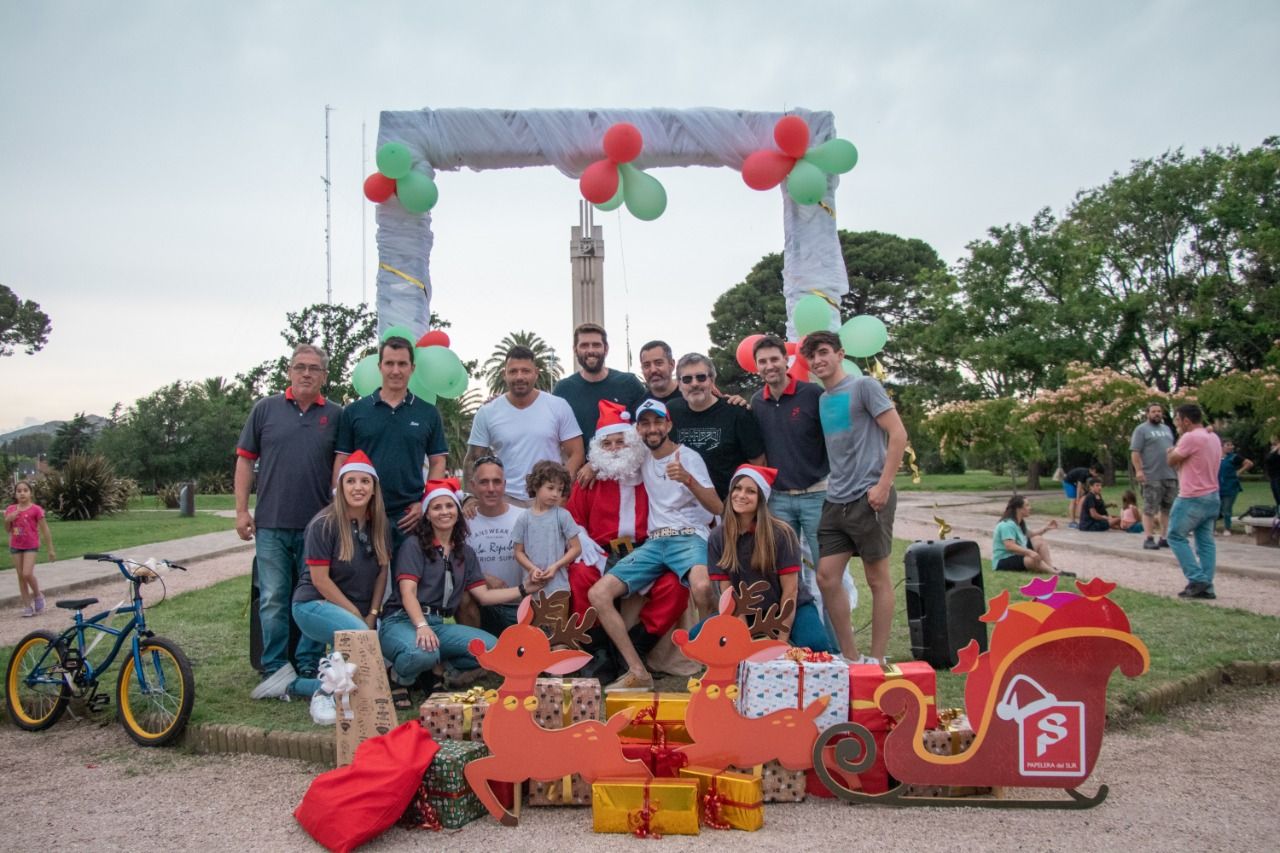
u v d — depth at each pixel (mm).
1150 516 12789
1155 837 3723
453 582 5527
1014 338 34875
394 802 3807
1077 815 3969
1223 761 4656
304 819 3834
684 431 6070
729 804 3887
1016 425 23625
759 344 5980
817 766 4082
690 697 4176
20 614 9828
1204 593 8852
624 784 3854
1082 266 34969
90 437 59969
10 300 51250
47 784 4523
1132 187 38281
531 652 3998
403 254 7293
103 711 5637
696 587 5453
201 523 23344
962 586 6234
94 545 16875
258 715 5223
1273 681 6059
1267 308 35562
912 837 3740
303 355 5879
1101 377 21016
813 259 7617
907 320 50719
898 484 39062
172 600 10031
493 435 6508
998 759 4008
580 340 6773
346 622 5109
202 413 57844
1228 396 19875
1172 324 36156
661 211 7277
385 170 7016
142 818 4062
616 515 5961
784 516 5984
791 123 7098
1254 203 36656
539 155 7457
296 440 5855
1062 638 3982
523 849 3693
